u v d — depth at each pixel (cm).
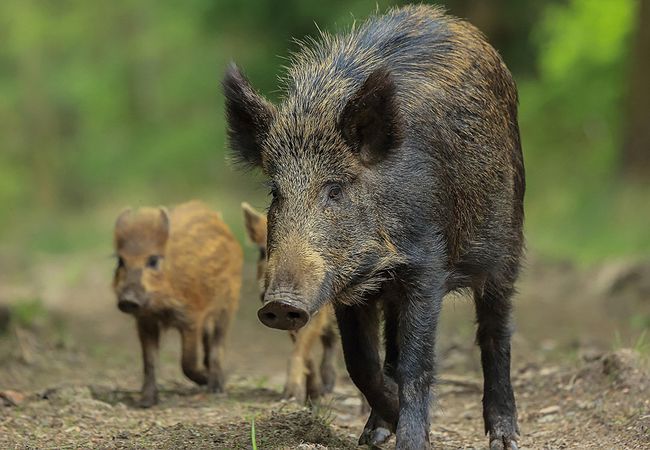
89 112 7294
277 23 5425
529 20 5244
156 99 7112
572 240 3506
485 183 1299
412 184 1183
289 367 1662
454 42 1319
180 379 1964
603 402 1516
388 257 1171
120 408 1579
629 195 3547
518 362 1950
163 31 7000
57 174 7350
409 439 1180
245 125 1245
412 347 1198
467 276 1309
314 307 1088
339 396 1772
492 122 1320
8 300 2603
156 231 1725
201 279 1777
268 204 1254
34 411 1531
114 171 6912
